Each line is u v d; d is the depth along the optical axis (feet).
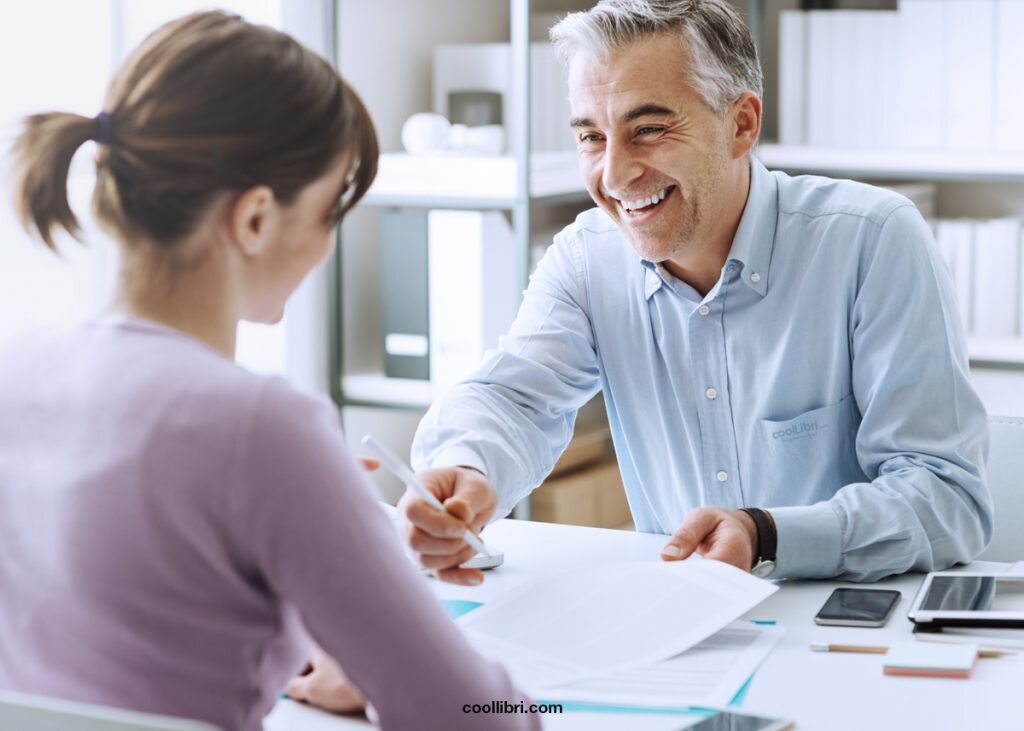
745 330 6.33
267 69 3.17
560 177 10.77
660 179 5.98
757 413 6.36
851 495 5.42
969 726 3.80
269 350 10.81
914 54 10.78
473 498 5.20
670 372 6.54
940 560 5.44
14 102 9.39
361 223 11.50
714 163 6.04
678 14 5.89
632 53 5.85
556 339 6.70
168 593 2.97
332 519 3.00
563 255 6.88
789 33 11.24
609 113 5.93
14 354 3.26
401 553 3.18
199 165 3.10
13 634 3.10
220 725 3.02
